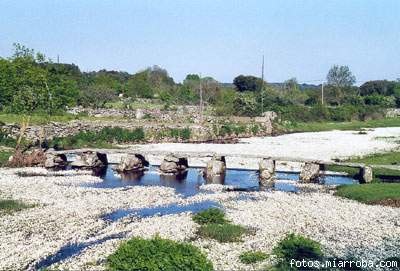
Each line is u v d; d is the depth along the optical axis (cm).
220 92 13512
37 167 5819
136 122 8794
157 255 2456
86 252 2906
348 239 3186
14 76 6894
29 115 7038
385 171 5362
